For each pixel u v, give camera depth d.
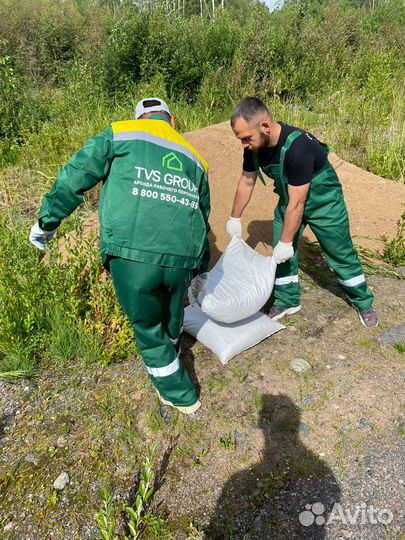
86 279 3.63
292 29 12.13
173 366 2.67
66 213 2.45
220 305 3.06
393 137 7.02
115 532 2.23
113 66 10.23
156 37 10.02
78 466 2.56
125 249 2.32
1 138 8.02
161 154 2.42
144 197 2.33
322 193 3.05
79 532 2.25
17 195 5.80
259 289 3.24
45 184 5.99
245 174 3.28
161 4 11.46
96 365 3.23
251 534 2.23
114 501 2.38
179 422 2.78
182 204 2.42
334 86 10.76
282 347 3.32
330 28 13.02
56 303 3.36
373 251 4.65
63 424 2.81
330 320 3.60
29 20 15.18
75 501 2.39
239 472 2.51
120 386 3.05
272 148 2.89
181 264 2.45
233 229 3.50
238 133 2.80
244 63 10.15
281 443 2.66
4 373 3.09
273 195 5.09
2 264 3.51
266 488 2.43
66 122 8.23
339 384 3.02
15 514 2.34
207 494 2.41
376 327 3.51
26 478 2.51
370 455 2.58
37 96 10.07
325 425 2.75
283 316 3.63
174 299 2.59
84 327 3.28
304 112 8.85
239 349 3.21
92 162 2.34
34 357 3.24
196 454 2.61
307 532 2.24
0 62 8.82
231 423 2.78
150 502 2.38
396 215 5.27
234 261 3.36
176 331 2.76
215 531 2.25
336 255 3.29
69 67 13.12
